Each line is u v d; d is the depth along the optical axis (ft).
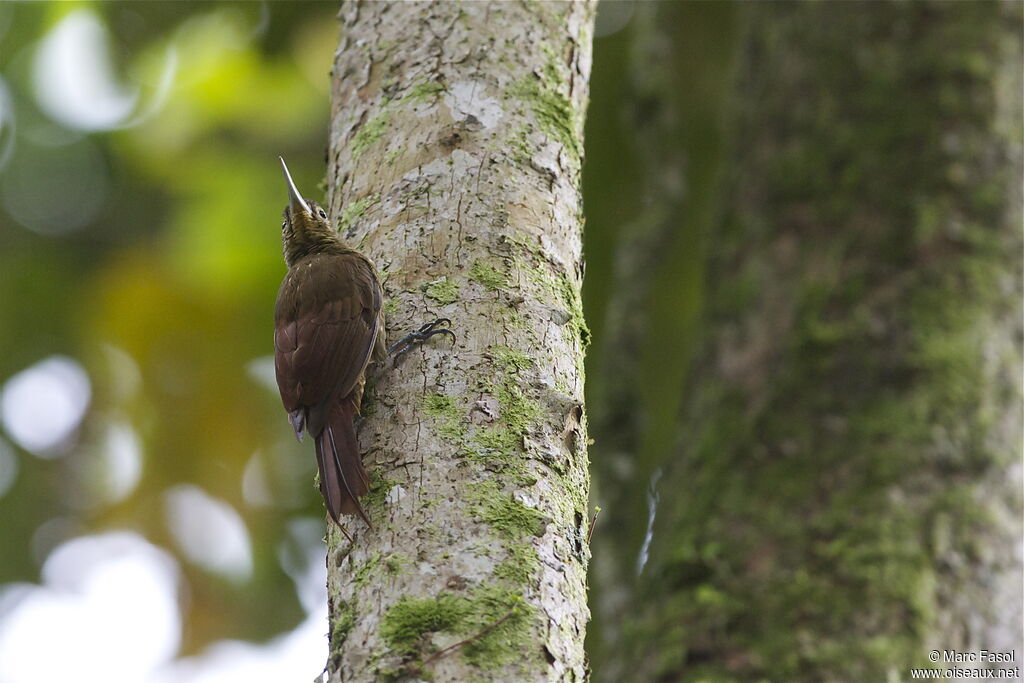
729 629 32.07
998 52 40.04
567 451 20.77
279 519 57.77
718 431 36.47
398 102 24.72
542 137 24.11
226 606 57.93
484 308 21.45
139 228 63.16
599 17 53.78
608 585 39.04
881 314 36.24
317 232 29.99
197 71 56.75
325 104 57.00
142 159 59.47
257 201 56.59
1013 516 33.47
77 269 63.16
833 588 31.94
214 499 57.16
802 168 39.81
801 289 37.60
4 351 62.80
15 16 56.18
